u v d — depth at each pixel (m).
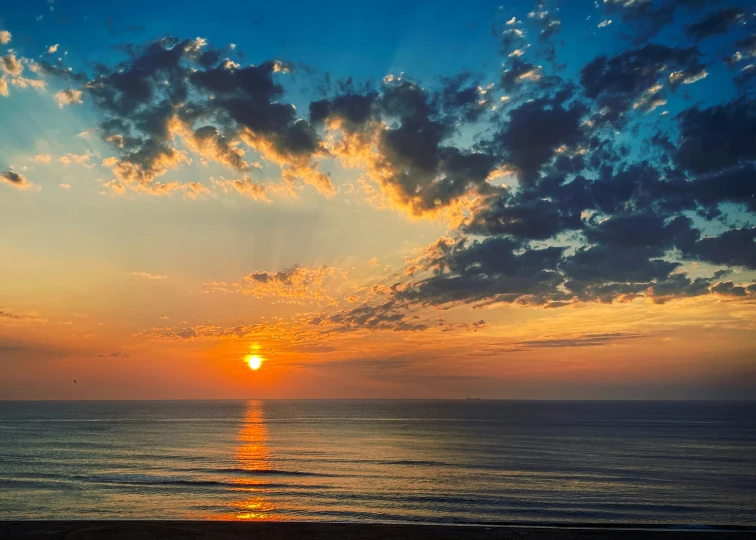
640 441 89.69
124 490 41.66
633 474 51.22
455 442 87.44
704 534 16.38
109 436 99.50
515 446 80.44
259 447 78.69
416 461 61.50
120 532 16.09
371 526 17.33
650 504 36.62
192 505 35.59
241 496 39.19
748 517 32.88
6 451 72.06
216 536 15.76
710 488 43.38
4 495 39.34
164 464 58.28
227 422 151.50
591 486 44.06
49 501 36.88
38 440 90.06
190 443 85.25
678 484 45.31
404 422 153.88
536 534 16.41
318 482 46.09
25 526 16.92
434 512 33.69
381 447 78.94
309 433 109.00
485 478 48.44
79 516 31.44
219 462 60.28
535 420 168.25
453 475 50.38
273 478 48.34
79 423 146.25
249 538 15.62
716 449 76.19
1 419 170.62
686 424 144.00
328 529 16.81
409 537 15.96
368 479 47.88
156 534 15.91
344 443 85.81
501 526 17.59
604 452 71.62
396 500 37.69
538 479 47.84
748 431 115.00
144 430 116.94
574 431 115.38
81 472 51.88
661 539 15.88
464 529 17.00
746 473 52.16
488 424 144.38
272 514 32.59
